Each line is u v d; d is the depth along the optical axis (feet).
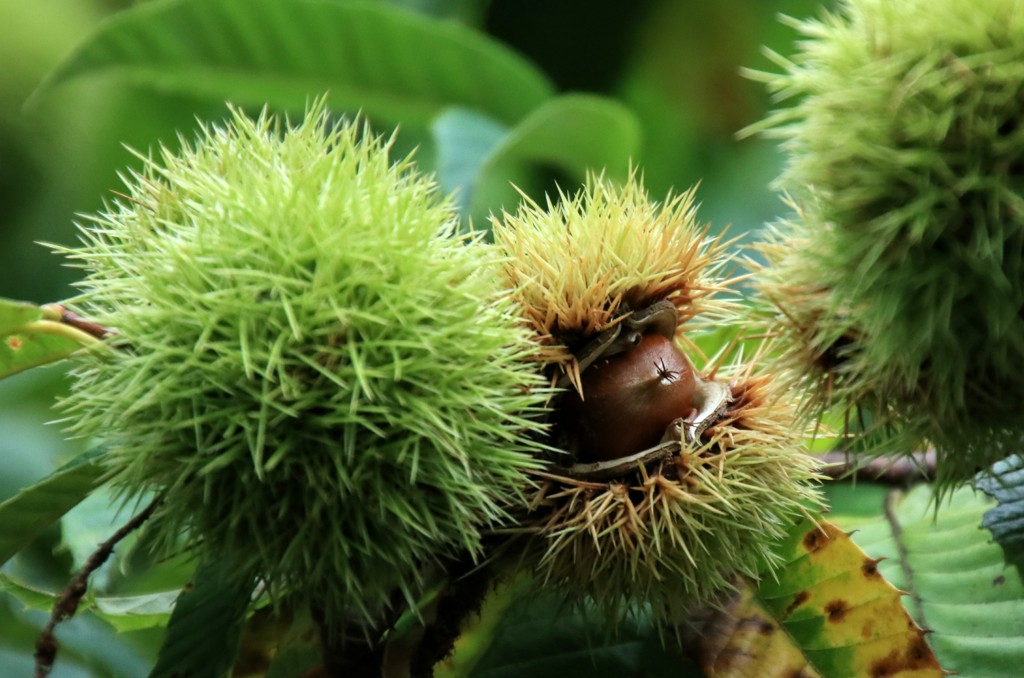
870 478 1.86
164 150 1.67
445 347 1.61
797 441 1.71
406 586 1.63
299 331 1.59
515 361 1.66
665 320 1.71
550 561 1.66
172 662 1.67
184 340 1.60
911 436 1.69
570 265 1.68
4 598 1.98
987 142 1.61
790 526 1.73
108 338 1.63
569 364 1.68
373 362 1.60
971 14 1.61
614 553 1.66
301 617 1.77
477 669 1.77
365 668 1.70
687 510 1.66
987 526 1.73
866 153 1.63
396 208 1.62
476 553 1.68
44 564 2.05
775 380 1.71
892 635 1.71
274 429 1.59
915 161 1.62
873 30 1.63
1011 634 1.77
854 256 1.65
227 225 1.60
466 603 1.68
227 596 1.69
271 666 1.77
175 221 1.64
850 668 1.71
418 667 1.68
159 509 1.64
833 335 1.68
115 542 1.65
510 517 1.64
